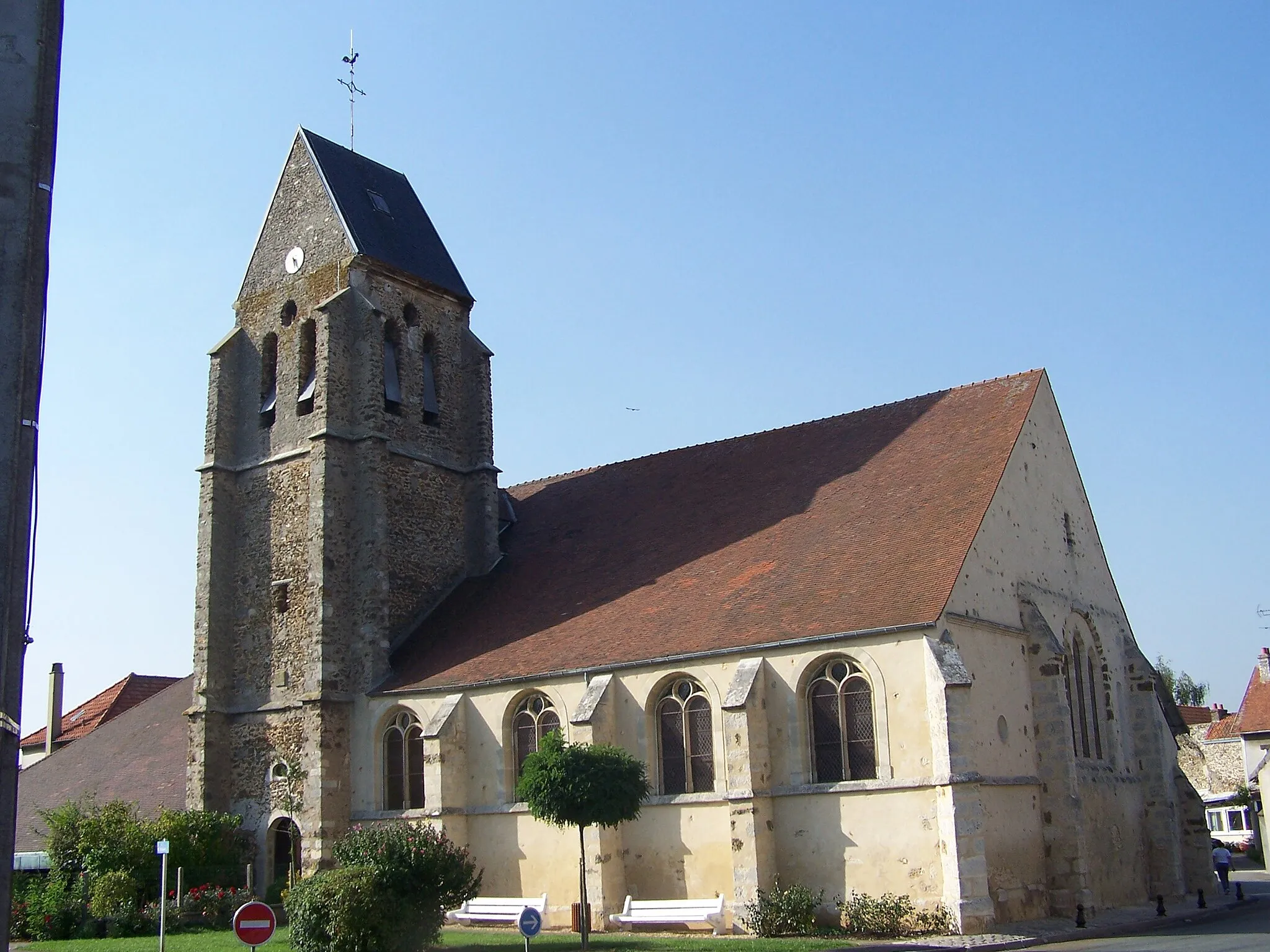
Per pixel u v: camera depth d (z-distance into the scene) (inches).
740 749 1057.5
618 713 1170.6
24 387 516.4
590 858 1133.1
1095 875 1197.7
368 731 1353.3
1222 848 1457.9
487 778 1249.4
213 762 1435.8
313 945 837.2
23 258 522.9
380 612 1400.1
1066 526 1326.3
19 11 540.1
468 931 1154.0
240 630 1487.5
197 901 1280.8
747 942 933.8
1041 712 1145.4
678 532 1374.3
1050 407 1333.7
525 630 1327.5
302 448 1483.8
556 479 1689.2
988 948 878.4
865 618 1055.0
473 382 1627.7
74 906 1240.2
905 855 995.3
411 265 1599.4
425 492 1521.9
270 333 1578.5
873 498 1241.4
